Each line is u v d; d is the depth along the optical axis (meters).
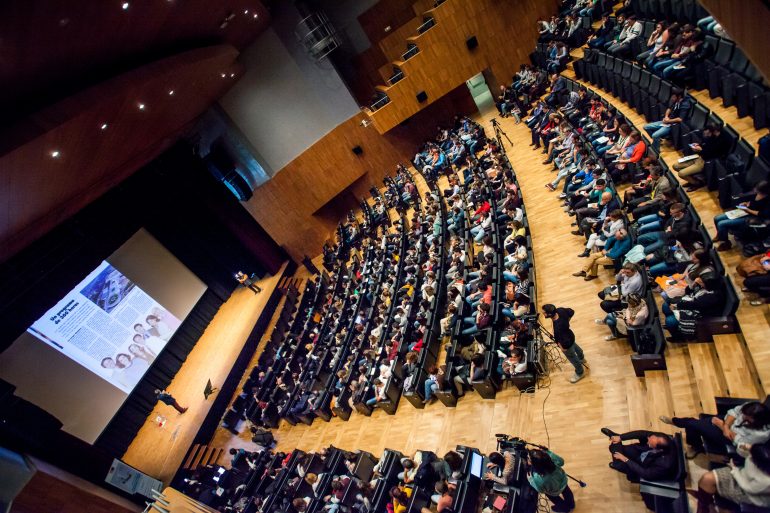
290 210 21.95
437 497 6.53
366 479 8.48
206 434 14.77
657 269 6.50
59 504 10.74
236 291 21.41
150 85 11.38
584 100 12.33
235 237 21.34
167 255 18.70
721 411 4.43
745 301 5.12
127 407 15.46
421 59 18.27
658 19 11.06
